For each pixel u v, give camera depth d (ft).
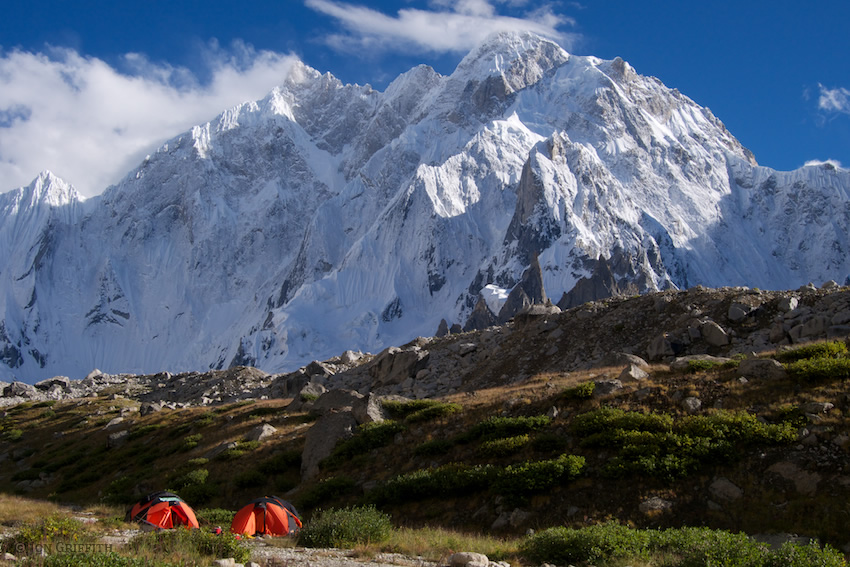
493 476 95.45
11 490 171.94
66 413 242.37
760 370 101.76
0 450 215.10
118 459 170.60
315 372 222.28
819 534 72.43
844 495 75.25
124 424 202.28
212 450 150.00
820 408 88.17
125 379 334.24
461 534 86.02
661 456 87.86
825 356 105.09
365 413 131.44
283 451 136.77
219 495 128.06
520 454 100.01
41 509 119.24
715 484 82.48
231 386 252.01
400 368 191.62
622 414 99.19
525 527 85.35
